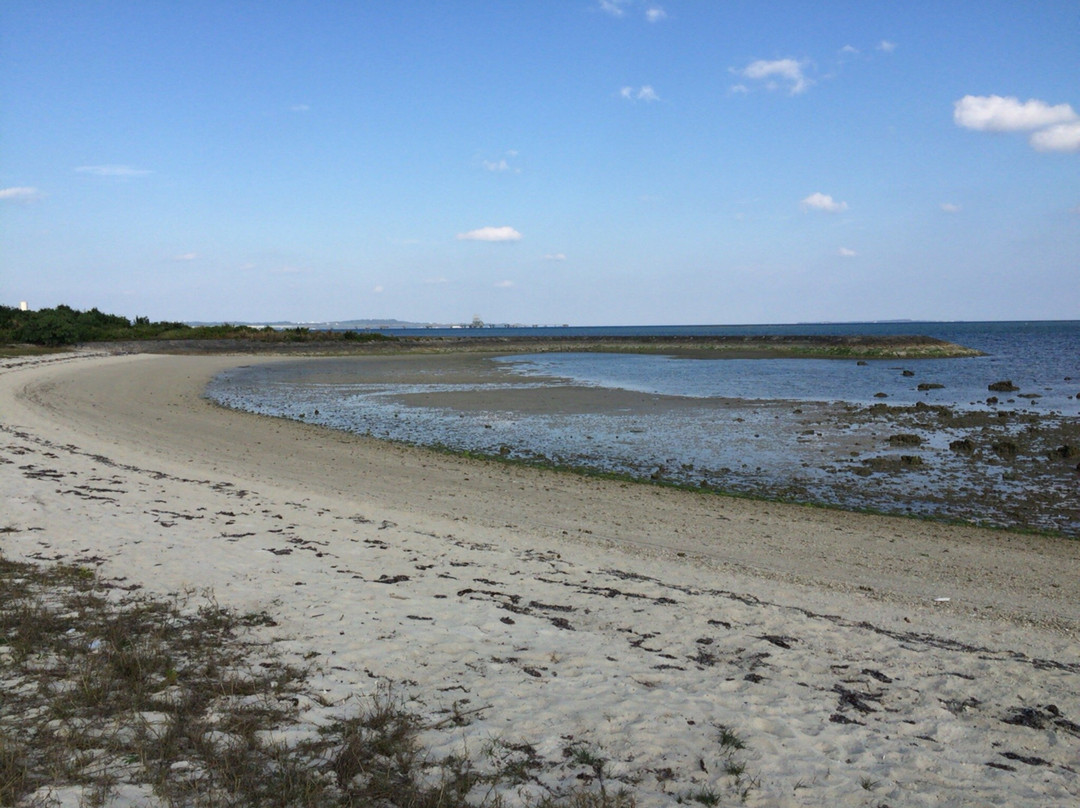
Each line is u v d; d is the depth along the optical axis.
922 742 5.25
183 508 11.69
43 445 16.86
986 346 85.06
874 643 7.35
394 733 4.79
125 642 6.05
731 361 60.84
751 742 4.98
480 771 4.40
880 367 53.25
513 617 7.49
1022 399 32.81
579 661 6.34
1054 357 64.06
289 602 7.45
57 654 5.77
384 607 7.50
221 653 6.01
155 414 25.80
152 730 4.63
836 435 23.16
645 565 10.34
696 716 5.36
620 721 5.18
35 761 4.19
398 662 6.07
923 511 14.64
